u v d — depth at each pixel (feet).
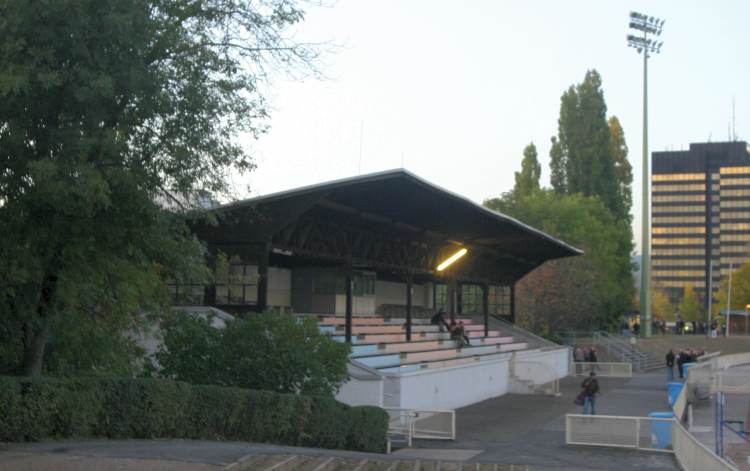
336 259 107.86
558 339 209.97
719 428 74.74
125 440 50.34
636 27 249.34
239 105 51.03
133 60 46.21
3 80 40.29
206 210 54.29
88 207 43.57
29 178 45.06
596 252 246.27
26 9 42.34
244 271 102.83
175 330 72.43
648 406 115.75
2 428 44.21
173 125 48.75
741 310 394.73
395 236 125.18
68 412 47.52
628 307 279.08
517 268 193.16
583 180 288.51
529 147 319.06
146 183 48.44
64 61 45.34
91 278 50.47
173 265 53.11
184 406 55.31
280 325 72.95
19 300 49.62
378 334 128.88
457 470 57.06
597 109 291.58
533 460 67.77
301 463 48.21
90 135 45.11
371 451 71.26
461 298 198.70
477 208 115.03
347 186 92.43
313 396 67.26
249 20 51.72
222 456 44.60
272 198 90.17
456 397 110.52
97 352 60.34
